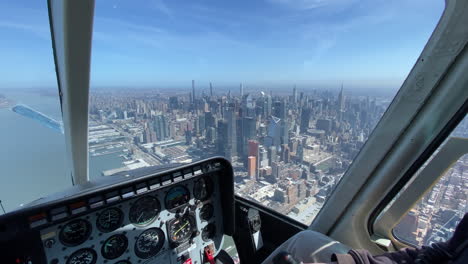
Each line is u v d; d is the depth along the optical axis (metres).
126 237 0.59
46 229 0.48
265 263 0.62
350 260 0.41
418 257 0.38
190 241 0.70
